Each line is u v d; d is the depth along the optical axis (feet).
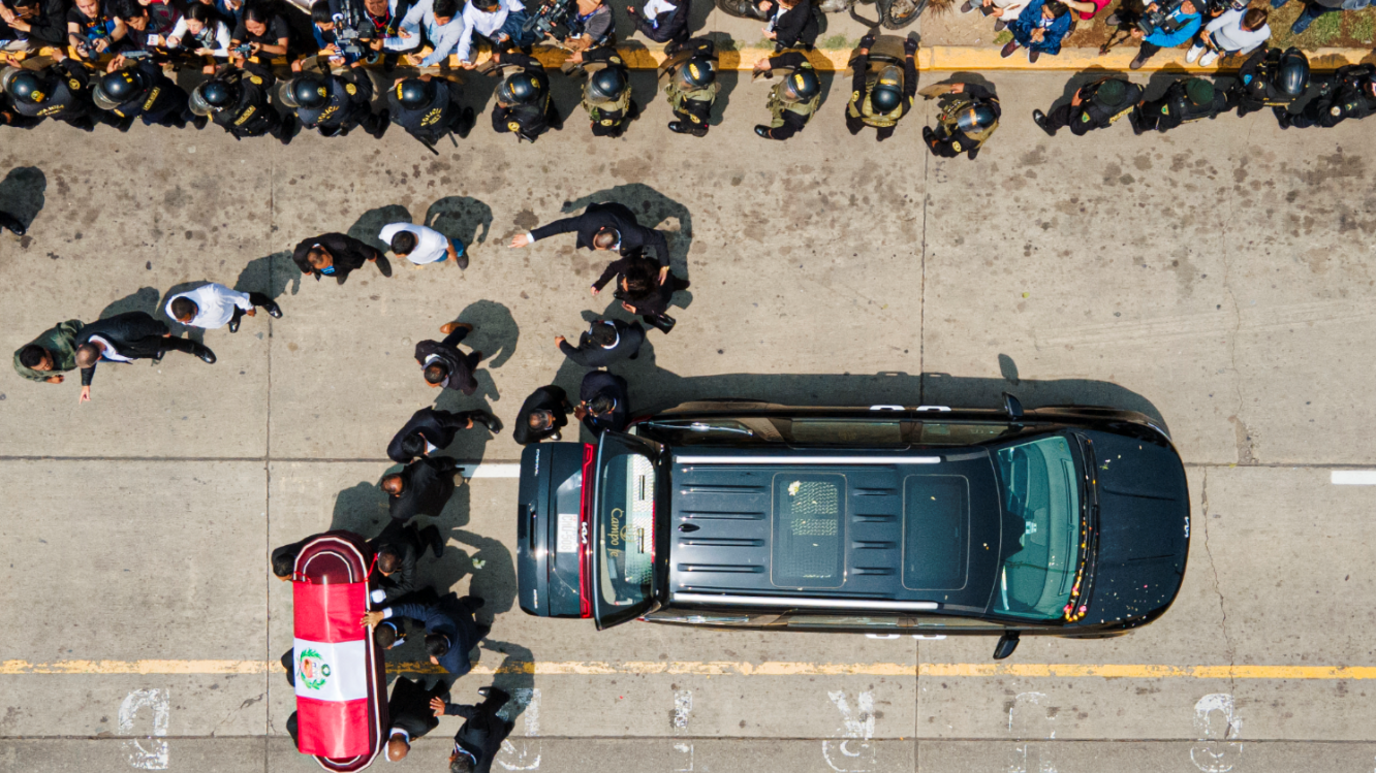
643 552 23.66
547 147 26.48
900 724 26.84
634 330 24.50
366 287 26.53
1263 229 26.14
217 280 26.58
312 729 24.27
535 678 26.91
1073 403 26.45
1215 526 26.40
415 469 24.34
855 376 26.63
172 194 26.50
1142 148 26.09
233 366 26.66
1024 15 24.11
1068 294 26.37
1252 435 26.35
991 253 26.37
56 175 26.48
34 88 22.93
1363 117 24.34
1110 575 23.07
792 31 23.36
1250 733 26.63
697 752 26.89
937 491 22.03
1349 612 26.37
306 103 22.71
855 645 26.84
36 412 26.61
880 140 26.09
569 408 25.95
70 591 26.81
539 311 26.61
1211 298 26.25
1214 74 25.91
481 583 26.84
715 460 22.40
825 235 26.48
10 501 26.71
